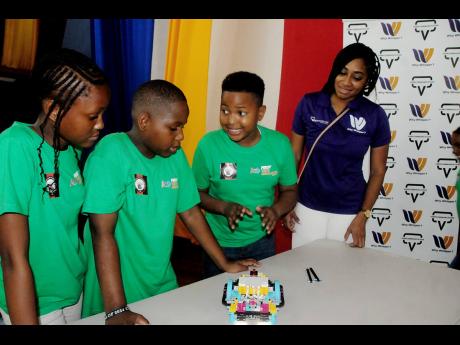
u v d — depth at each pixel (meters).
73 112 0.95
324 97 1.91
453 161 2.69
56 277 1.09
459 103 2.63
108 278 1.07
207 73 3.09
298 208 2.01
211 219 1.66
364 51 1.78
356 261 1.34
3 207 0.91
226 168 1.55
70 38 3.24
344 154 1.88
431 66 2.64
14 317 0.90
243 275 1.15
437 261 2.83
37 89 0.97
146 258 1.23
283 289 1.12
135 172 1.17
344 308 1.02
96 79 0.96
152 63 3.21
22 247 0.92
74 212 1.11
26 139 0.98
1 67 2.96
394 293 1.12
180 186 1.29
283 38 2.89
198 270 3.00
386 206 2.86
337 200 1.92
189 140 3.21
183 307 1.02
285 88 2.93
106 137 1.20
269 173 1.58
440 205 2.77
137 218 1.19
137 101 1.13
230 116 1.42
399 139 2.77
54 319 1.10
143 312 0.99
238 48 3.00
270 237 1.69
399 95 2.72
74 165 1.11
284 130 2.97
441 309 1.03
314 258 1.36
